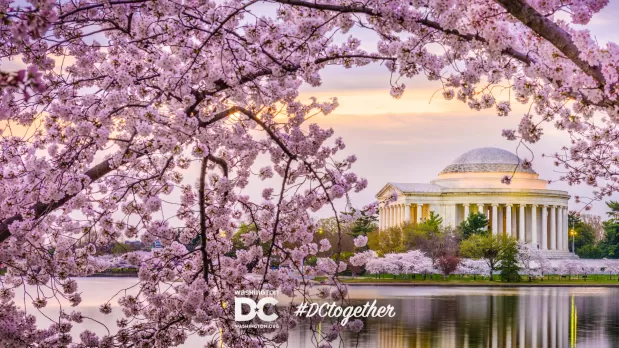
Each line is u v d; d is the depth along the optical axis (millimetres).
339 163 17078
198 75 14633
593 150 19984
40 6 9109
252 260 17516
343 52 15344
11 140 15703
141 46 15617
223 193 16672
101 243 16875
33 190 14359
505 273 130000
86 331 16172
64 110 14422
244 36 14281
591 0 10375
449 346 44625
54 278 16094
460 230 173750
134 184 16078
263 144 17219
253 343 16016
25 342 15531
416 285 115312
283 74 14797
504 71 14234
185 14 13875
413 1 12273
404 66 14297
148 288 16734
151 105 14844
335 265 17219
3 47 13469
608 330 52875
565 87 11992
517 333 50906
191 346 32312
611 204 126250
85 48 15227
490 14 11508
